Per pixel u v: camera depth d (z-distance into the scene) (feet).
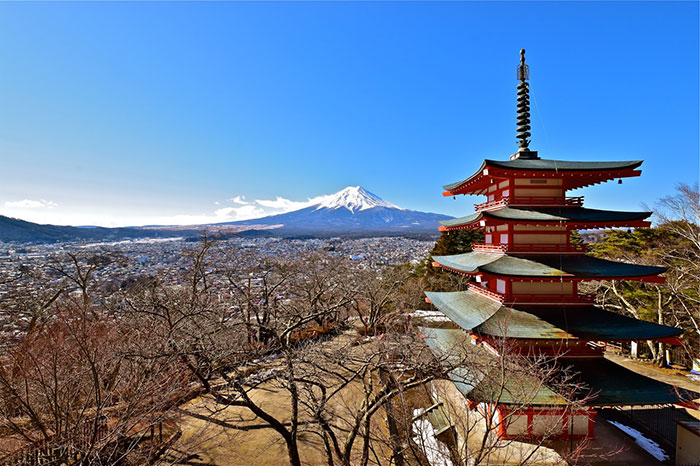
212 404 57.82
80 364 41.11
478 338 47.19
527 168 49.80
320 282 100.12
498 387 42.14
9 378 39.75
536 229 53.01
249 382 45.03
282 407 59.77
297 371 41.01
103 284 95.86
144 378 40.34
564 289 52.37
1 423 34.83
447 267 63.87
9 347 45.55
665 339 45.19
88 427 35.55
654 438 49.55
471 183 58.54
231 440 49.55
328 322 113.91
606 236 131.13
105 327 53.21
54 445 31.65
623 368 47.93
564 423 46.62
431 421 48.34
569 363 48.26
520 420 46.68
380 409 56.03
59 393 36.52
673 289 77.30
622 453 45.34
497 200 59.98
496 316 49.88
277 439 50.01
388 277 134.41
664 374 76.38
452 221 70.03
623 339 44.60
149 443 46.26
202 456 46.11
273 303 83.05
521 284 52.70
